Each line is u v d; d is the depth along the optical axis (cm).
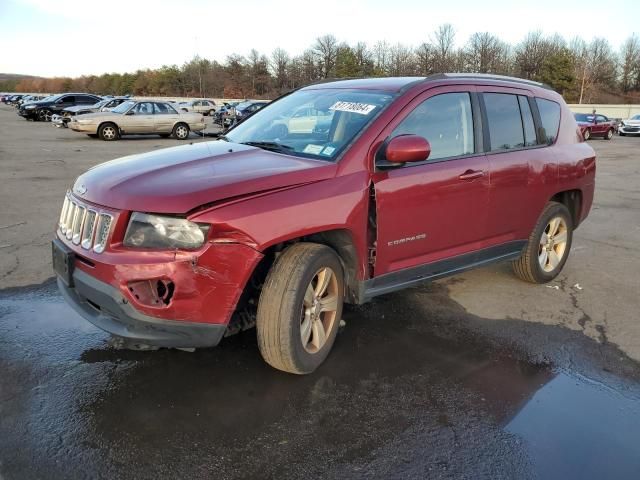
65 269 316
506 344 396
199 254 276
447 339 401
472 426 295
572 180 515
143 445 269
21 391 311
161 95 9544
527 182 460
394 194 355
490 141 434
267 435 280
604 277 558
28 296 451
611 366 368
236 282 288
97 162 1410
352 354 371
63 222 343
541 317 448
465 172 401
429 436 285
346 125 367
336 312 351
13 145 1845
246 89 8850
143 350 363
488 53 7131
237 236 283
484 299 485
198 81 9269
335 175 331
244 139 416
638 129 3600
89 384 321
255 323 340
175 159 348
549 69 7025
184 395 312
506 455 272
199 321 285
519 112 469
